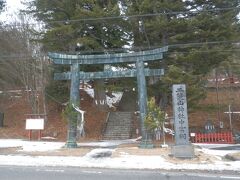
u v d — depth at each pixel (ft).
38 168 52.47
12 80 138.21
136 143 94.89
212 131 116.98
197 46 103.81
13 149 76.18
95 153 67.41
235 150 78.89
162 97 111.65
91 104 137.59
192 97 95.71
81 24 106.01
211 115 132.77
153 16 101.76
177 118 66.90
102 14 99.35
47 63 126.11
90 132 119.14
